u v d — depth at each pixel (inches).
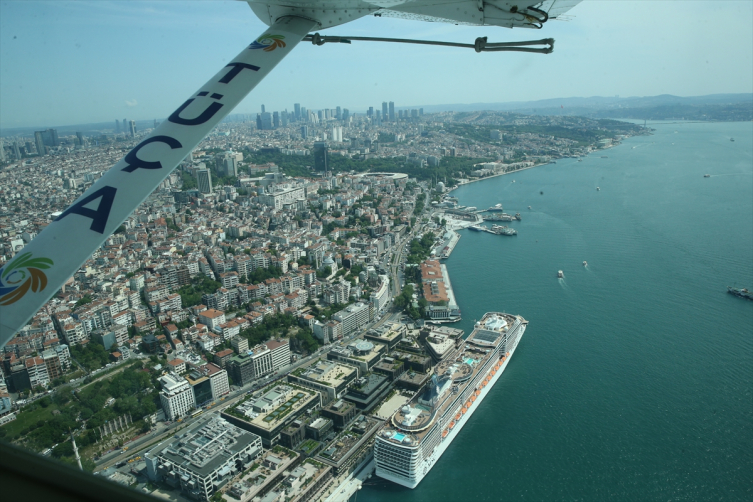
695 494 6830.7
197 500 6894.7
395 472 7337.6
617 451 7677.2
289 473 7367.1
